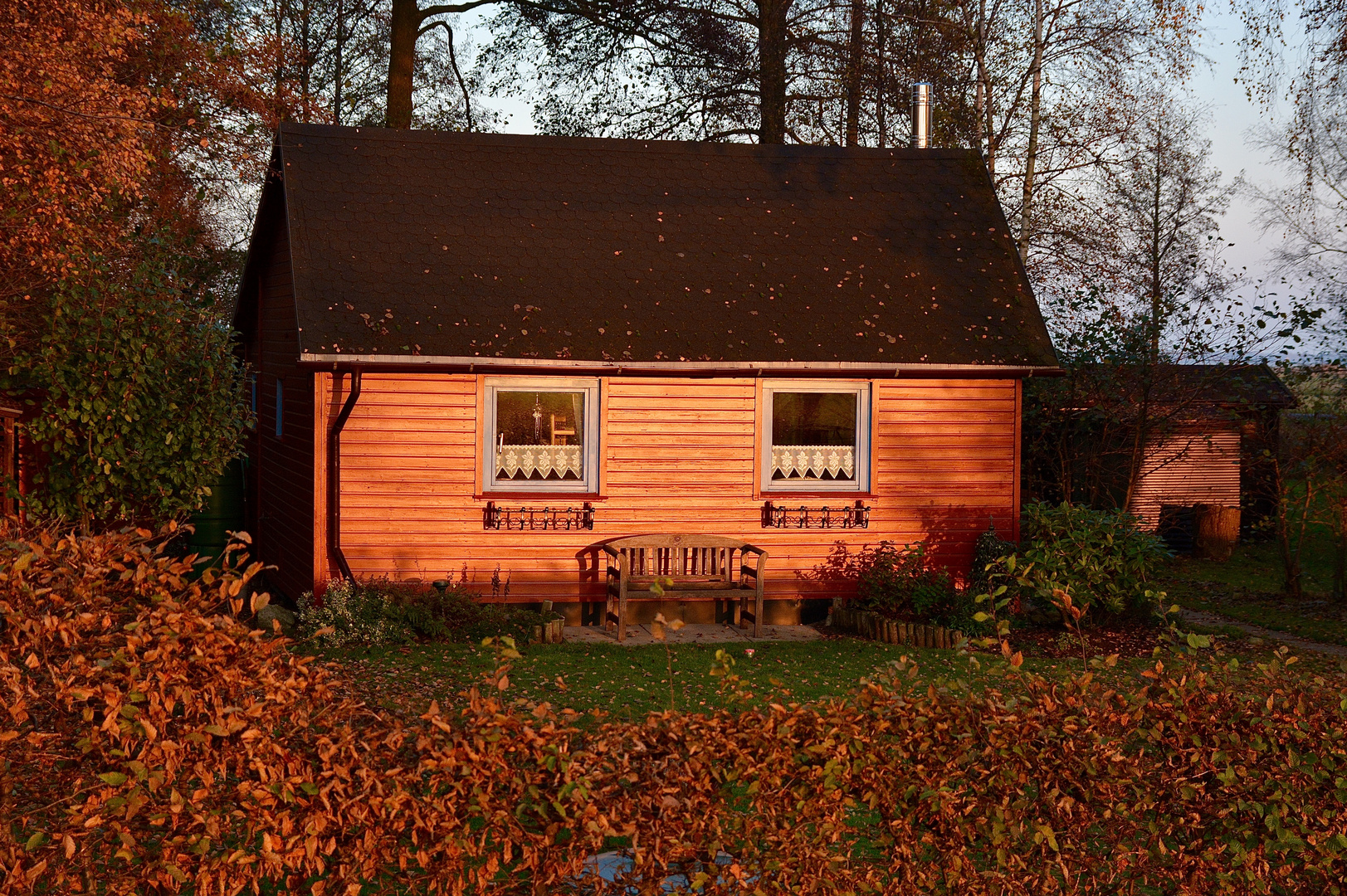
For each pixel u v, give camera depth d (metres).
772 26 27.36
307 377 14.46
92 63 16.11
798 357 14.68
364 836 4.12
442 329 13.99
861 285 15.96
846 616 14.90
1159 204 32.47
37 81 14.65
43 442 13.59
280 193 16.61
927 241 16.94
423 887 4.49
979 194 17.91
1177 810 4.89
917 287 16.14
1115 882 4.88
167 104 15.84
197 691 4.11
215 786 4.12
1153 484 23.30
